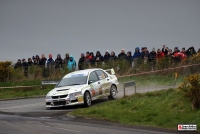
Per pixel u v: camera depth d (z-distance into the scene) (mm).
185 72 75375
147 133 32125
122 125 36031
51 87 76875
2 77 80000
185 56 78188
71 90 47500
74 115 41438
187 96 38500
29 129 34125
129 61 81375
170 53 79688
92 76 51031
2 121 39125
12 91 74500
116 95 54562
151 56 80188
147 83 73188
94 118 39562
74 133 32094
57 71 80812
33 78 80688
